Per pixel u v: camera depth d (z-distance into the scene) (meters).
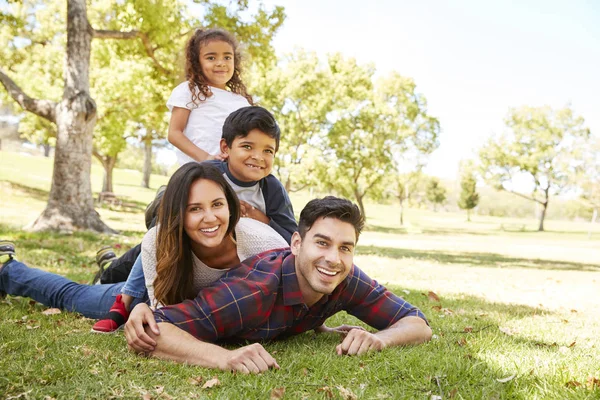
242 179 3.46
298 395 2.08
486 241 28.80
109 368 2.30
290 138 31.62
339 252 2.62
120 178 53.69
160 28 12.91
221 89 4.27
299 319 2.93
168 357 2.49
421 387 2.19
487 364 2.56
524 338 3.56
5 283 3.74
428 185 80.25
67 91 11.32
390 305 3.06
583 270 13.53
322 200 2.67
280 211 3.73
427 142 37.00
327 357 2.60
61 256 7.28
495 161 52.47
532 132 51.06
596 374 2.50
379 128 33.28
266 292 2.71
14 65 21.78
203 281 2.92
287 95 30.47
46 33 20.02
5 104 25.81
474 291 7.01
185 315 2.60
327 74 31.27
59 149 11.31
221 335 2.72
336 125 31.59
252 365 2.35
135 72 19.48
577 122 50.44
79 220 11.33
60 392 1.97
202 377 2.25
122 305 3.15
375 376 2.31
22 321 3.21
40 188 27.12
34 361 2.33
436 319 4.14
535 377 2.39
